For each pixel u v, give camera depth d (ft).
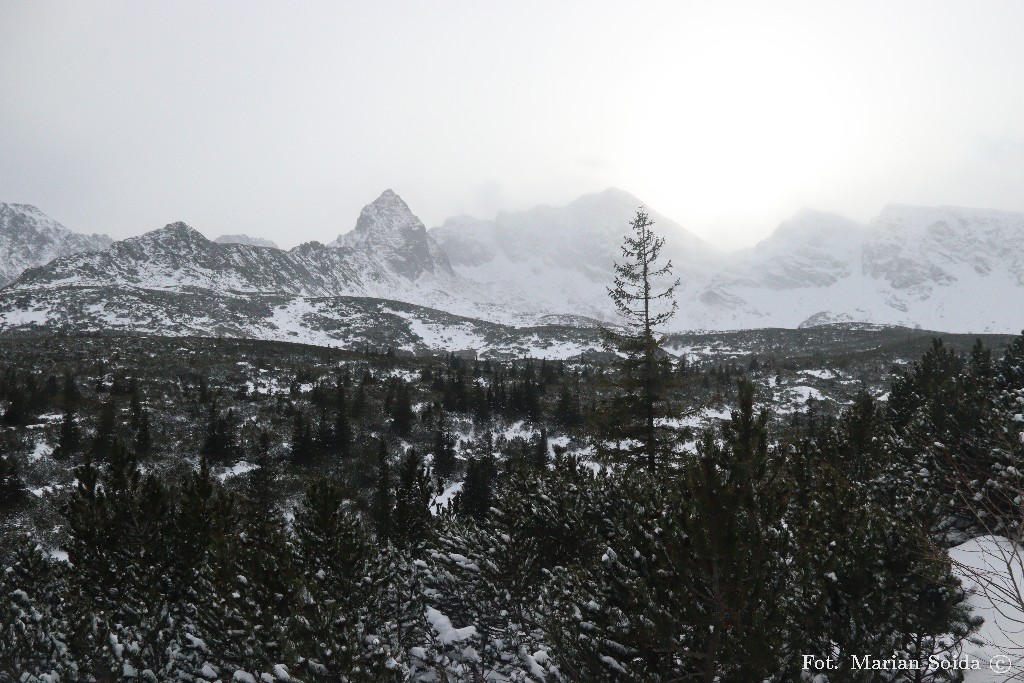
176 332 504.84
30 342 316.19
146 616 40.55
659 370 66.33
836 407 233.96
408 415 216.13
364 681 29.40
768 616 23.25
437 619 39.60
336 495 40.70
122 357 284.61
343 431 177.58
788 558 25.20
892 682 24.56
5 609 40.98
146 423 162.50
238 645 32.73
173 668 37.63
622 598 25.71
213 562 39.45
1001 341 427.33
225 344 353.31
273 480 135.74
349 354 363.97
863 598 24.93
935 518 33.47
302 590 30.89
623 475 44.09
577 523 41.42
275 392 242.99
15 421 167.02
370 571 38.86
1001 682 22.82
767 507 25.13
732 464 26.30
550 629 29.19
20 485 118.73
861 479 52.95
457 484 172.45
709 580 23.02
